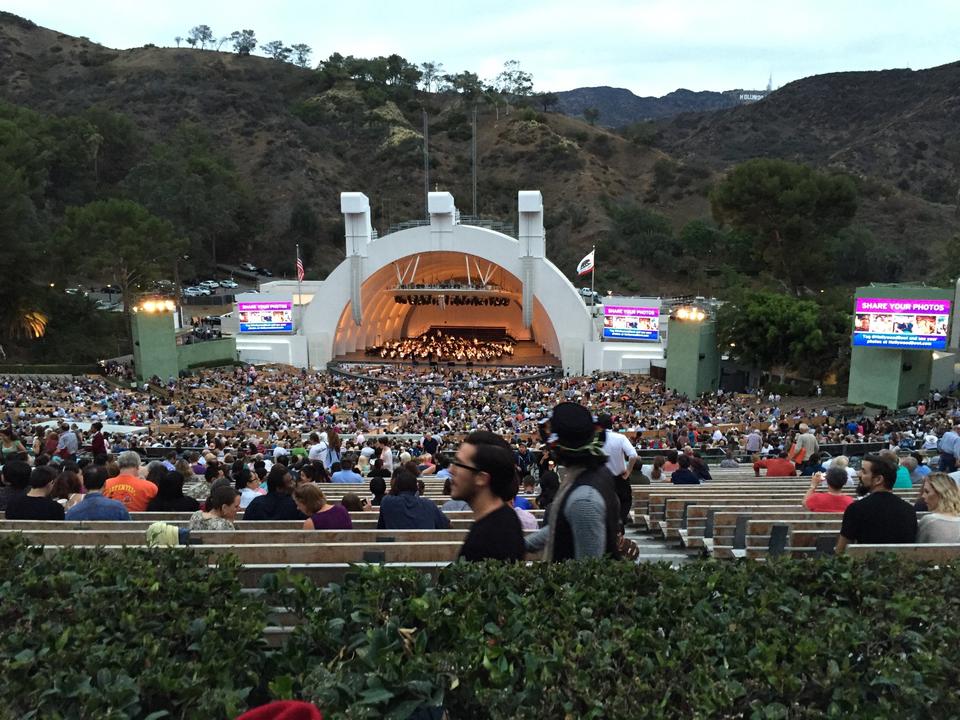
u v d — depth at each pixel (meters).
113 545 8.05
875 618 4.93
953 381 53.69
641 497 14.20
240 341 77.44
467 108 196.38
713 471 23.81
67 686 3.70
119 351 79.69
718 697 3.71
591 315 76.50
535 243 74.62
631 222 145.38
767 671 4.00
